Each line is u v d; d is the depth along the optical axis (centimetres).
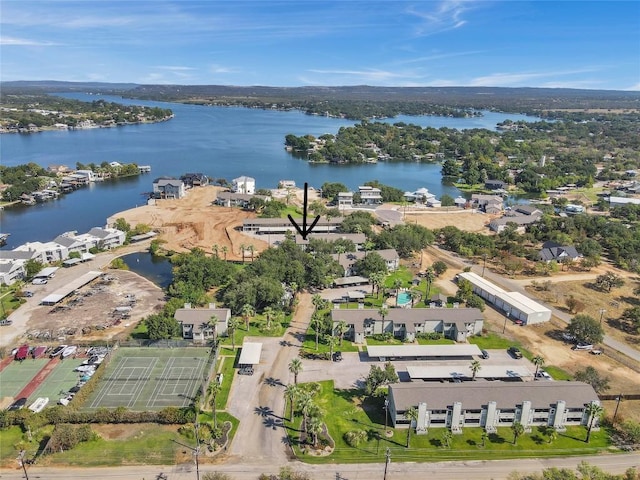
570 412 9100
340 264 16150
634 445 8669
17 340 11794
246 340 11962
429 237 19625
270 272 14538
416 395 9000
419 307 13925
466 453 8362
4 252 16412
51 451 8106
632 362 11500
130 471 7788
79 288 14838
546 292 15562
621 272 17600
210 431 8694
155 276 16275
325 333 12219
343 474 7825
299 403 8581
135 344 11575
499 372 10431
